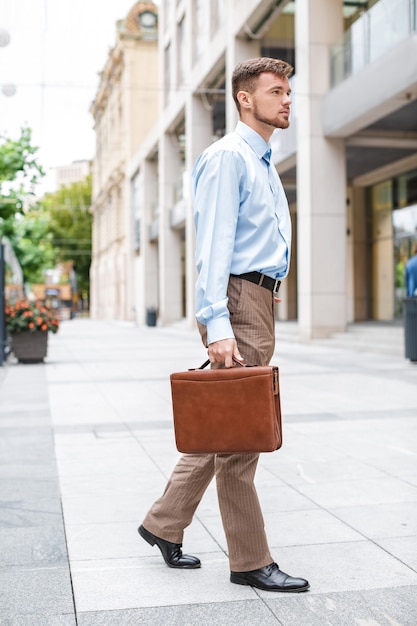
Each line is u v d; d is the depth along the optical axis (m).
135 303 47.03
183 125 33.81
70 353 17.75
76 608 2.69
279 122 2.83
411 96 14.02
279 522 3.73
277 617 2.58
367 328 17.83
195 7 28.70
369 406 7.73
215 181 2.72
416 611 2.62
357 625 2.50
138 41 46.38
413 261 12.16
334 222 17.61
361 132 17.53
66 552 3.33
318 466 4.99
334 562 3.13
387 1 14.14
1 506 4.12
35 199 30.77
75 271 77.94
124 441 6.08
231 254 2.71
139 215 43.88
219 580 2.95
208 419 2.64
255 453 2.74
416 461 5.10
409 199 21.00
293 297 29.50
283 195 2.98
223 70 26.02
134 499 4.24
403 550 3.28
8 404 8.52
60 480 4.73
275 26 23.42
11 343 14.84
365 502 4.08
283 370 11.75
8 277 16.73
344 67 16.45
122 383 10.66
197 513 3.92
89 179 76.19
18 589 2.89
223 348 2.64
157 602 2.74
